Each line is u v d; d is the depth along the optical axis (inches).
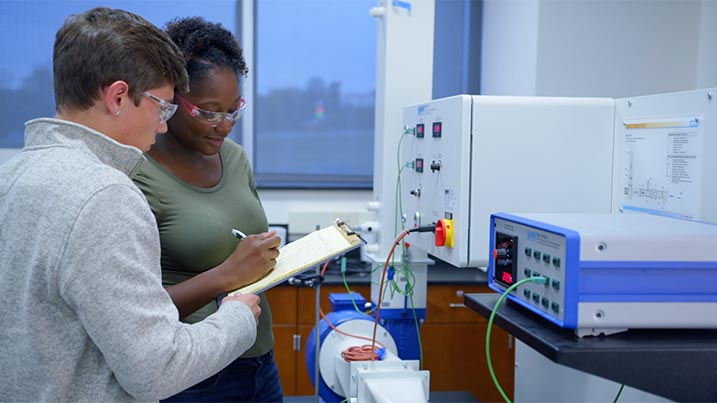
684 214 53.3
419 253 75.2
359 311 75.0
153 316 36.0
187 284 49.1
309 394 116.9
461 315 118.0
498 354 119.7
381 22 77.2
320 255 50.6
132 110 38.1
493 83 132.6
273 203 137.3
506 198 61.6
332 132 139.8
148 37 38.1
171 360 36.5
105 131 38.1
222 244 54.6
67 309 35.7
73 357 36.0
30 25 126.1
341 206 138.3
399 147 76.1
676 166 54.4
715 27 105.3
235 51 54.2
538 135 62.0
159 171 53.0
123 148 38.4
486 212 61.2
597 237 38.0
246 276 49.6
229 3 134.3
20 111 127.3
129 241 35.5
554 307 39.5
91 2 128.0
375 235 81.6
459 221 60.6
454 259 61.6
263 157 138.9
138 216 36.5
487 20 136.5
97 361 37.1
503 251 46.3
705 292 39.0
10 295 35.9
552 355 37.0
